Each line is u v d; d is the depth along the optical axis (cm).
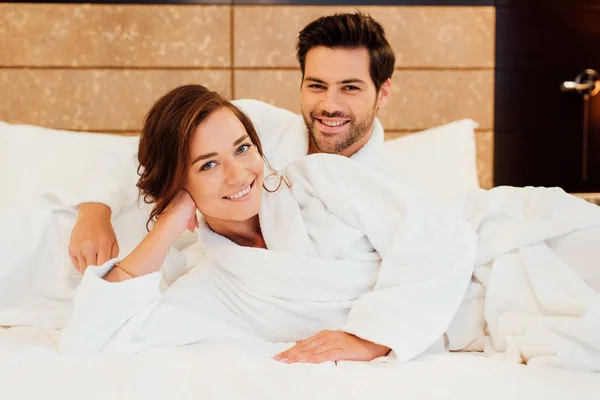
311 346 139
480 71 294
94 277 145
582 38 296
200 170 148
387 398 111
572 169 302
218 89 285
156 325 152
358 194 160
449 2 290
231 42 285
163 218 155
